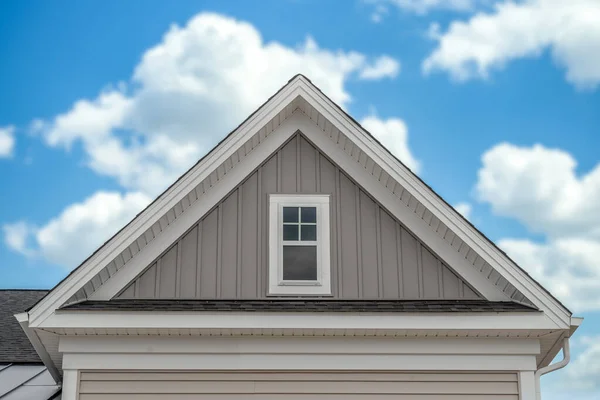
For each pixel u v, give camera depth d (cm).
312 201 1272
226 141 1238
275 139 1297
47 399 1314
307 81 1272
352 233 1255
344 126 1255
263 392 1170
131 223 1187
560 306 1147
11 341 1647
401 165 1234
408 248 1248
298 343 1173
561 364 1170
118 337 1167
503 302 1201
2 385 1410
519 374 1177
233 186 1266
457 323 1145
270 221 1257
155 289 1212
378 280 1234
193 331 1146
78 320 1126
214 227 1247
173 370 1164
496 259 1188
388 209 1264
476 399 1176
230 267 1231
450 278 1234
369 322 1141
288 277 1237
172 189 1207
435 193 1219
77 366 1155
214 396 1164
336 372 1179
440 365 1176
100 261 1168
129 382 1164
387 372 1181
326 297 1227
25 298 1945
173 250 1231
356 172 1281
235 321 1133
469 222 1206
